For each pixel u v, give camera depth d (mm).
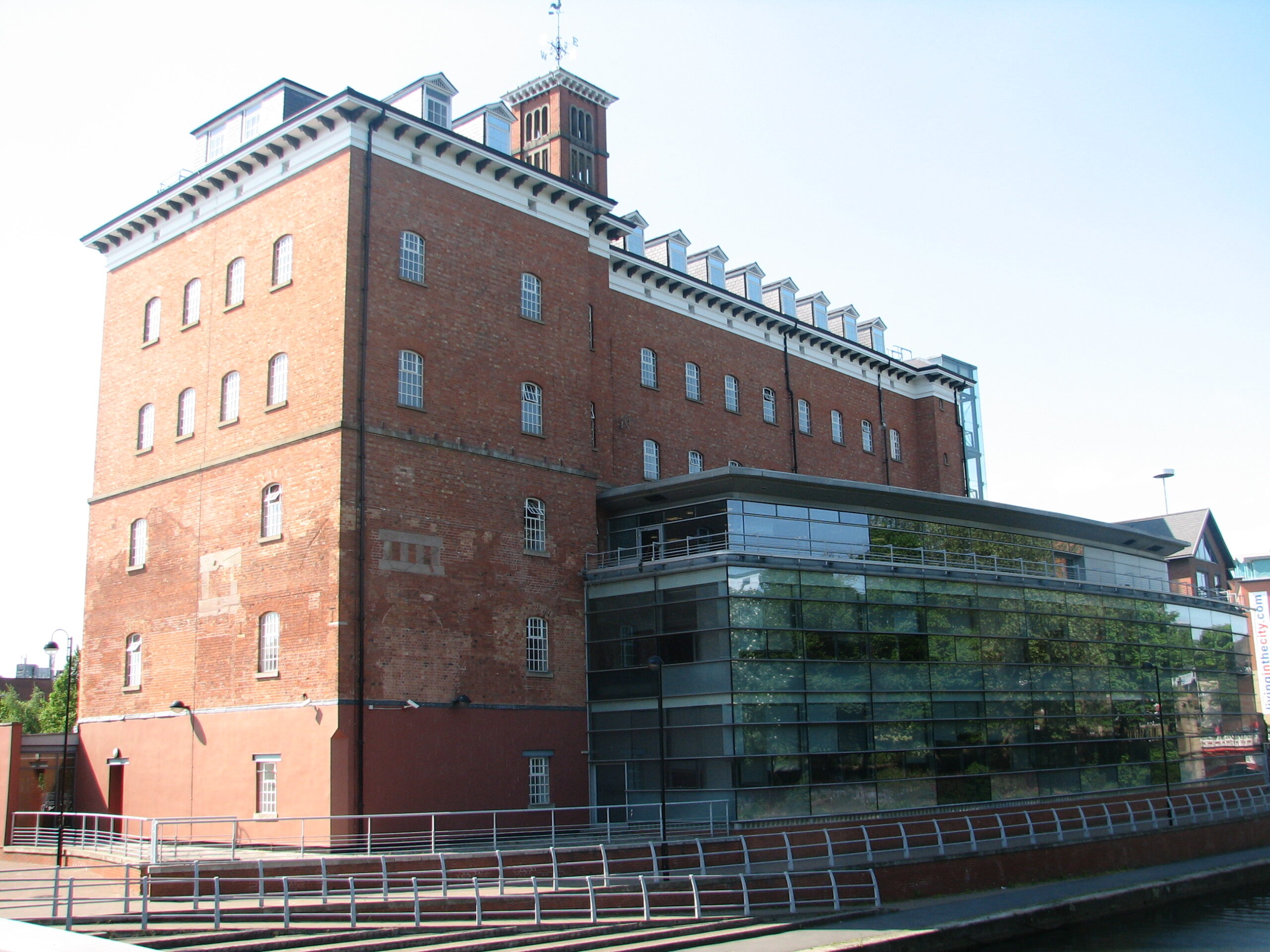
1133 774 44281
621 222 40531
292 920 22797
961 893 33312
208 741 32781
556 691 35188
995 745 39000
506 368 35688
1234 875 39406
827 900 29891
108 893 25125
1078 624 43781
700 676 33438
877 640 36406
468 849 29547
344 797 29312
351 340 31766
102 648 37188
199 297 36500
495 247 36125
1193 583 65250
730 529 35469
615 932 24656
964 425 73188
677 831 31781
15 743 35844
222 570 33562
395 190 33562
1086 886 35031
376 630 30797
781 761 33094
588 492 37469
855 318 56938
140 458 37281
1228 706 51500
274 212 34438
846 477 52250
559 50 45344
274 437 32875
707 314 46594
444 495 33219
